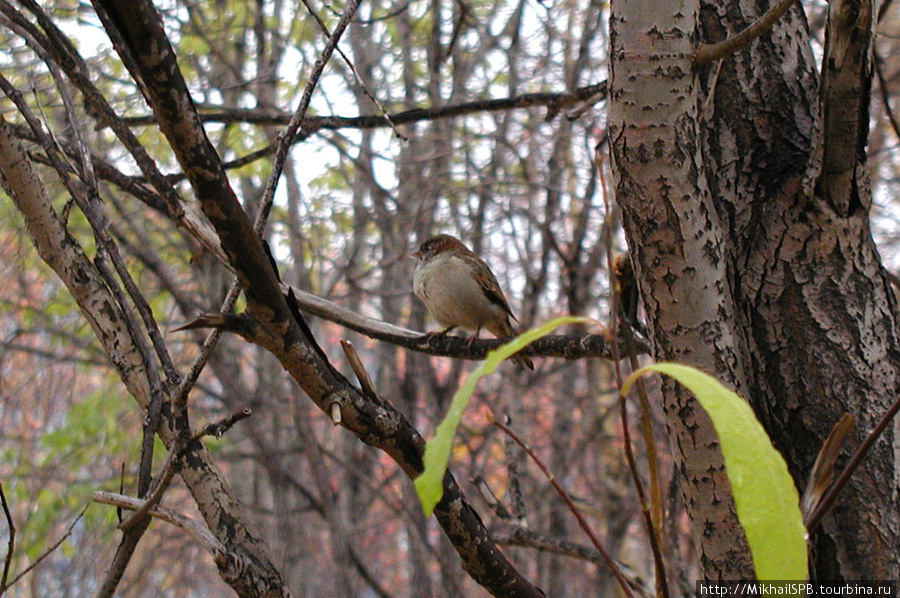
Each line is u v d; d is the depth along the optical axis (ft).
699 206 13.85
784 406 14.85
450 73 55.83
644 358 28.63
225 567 15.01
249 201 56.13
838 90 14.06
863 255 15.07
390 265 55.42
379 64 55.26
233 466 66.64
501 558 15.49
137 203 55.31
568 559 60.59
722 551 13.70
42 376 61.98
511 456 28.04
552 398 63.26
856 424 14.52
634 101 13.67
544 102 28.17
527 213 54.34
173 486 60.85
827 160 14.61
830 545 14.26
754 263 15.24
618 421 64.39
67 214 18.31
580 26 57.26
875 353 14.79
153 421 16.96
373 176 56.08
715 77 15.29
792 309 14.96
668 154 13.65
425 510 6.85
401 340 26.35
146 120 28.94
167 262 59.57
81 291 18.15
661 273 13.93
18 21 18.04
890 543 14.10
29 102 32.71
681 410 13.87
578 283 55.01
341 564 56.24
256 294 12.75
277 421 61.62
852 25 13.53
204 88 46.65
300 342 13.47
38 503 56.08
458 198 59.16
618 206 14.20
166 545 67.21
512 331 37.55
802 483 14.65
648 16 13.60
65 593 54.80
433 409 58.18
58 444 55.57
